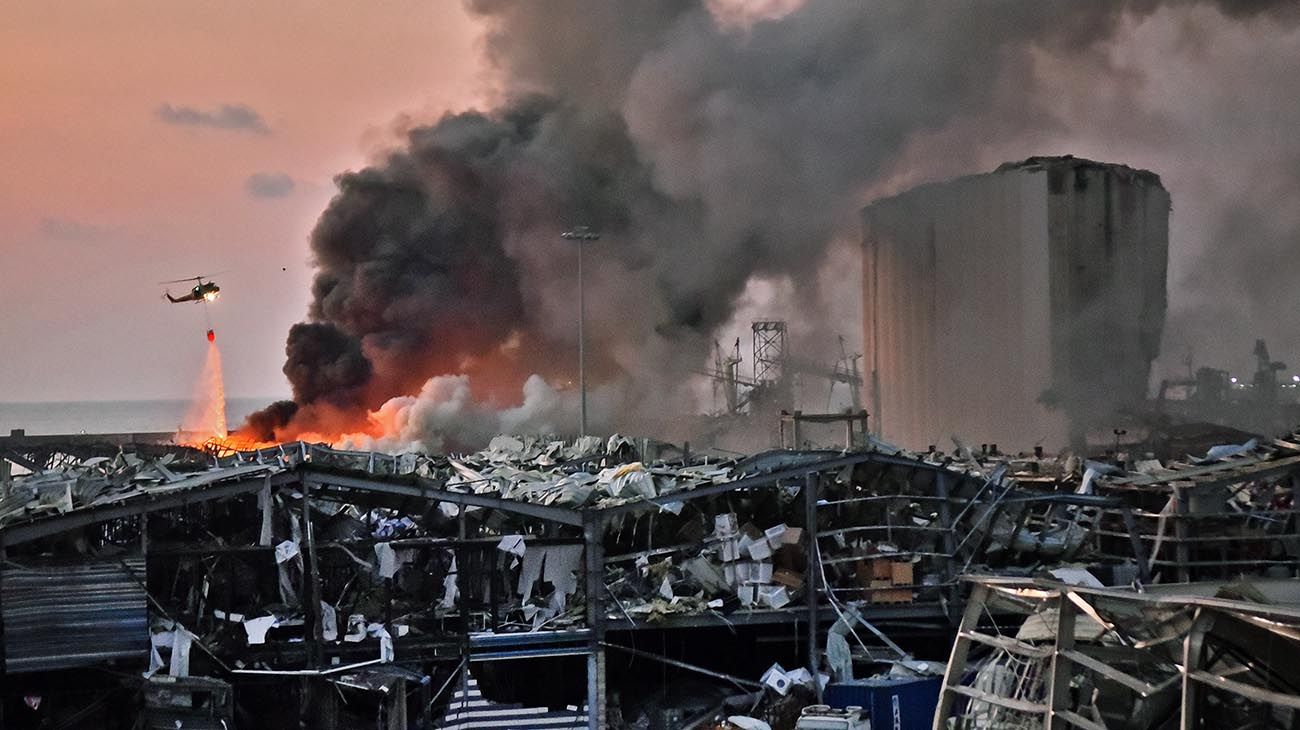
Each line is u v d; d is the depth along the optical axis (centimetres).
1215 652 1892
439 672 3173
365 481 3002
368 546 2980
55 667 2689
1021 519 3547
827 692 3056
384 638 2917
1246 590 2675
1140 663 2003
